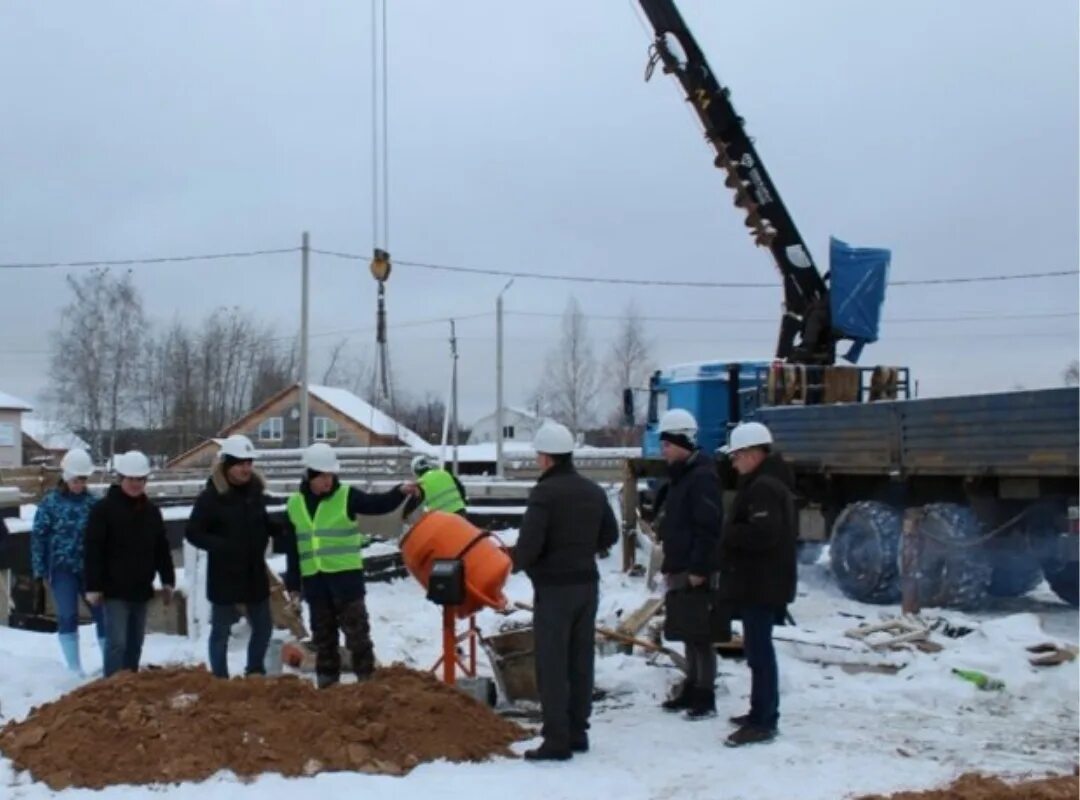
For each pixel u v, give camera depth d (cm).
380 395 1669
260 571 819
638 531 1650
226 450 810
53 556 891
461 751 662
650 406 1945
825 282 1888
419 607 1301
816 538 1558
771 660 700
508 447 5762
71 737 636
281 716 655
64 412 5784
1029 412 1198
